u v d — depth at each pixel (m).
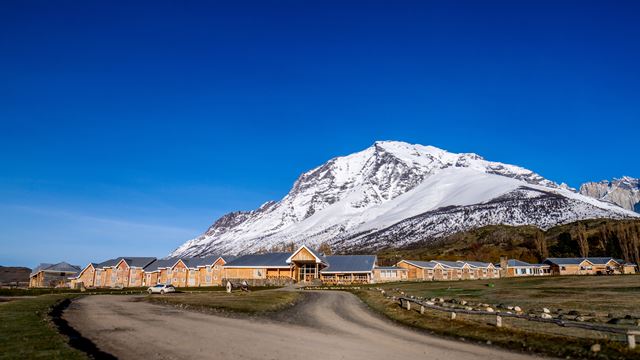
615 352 19.31
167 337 23.98
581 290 57.16
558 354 19.92
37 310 35.19
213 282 108.06
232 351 20.11
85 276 121.75
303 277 104.56
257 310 38.59
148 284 117.44
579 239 164.75
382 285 87.94
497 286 74.94
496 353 20.23
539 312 34.94
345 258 114.75
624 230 157.50
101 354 19.05
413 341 23.58
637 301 42.06
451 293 61.12
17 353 17.55
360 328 28.91
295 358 18.67
